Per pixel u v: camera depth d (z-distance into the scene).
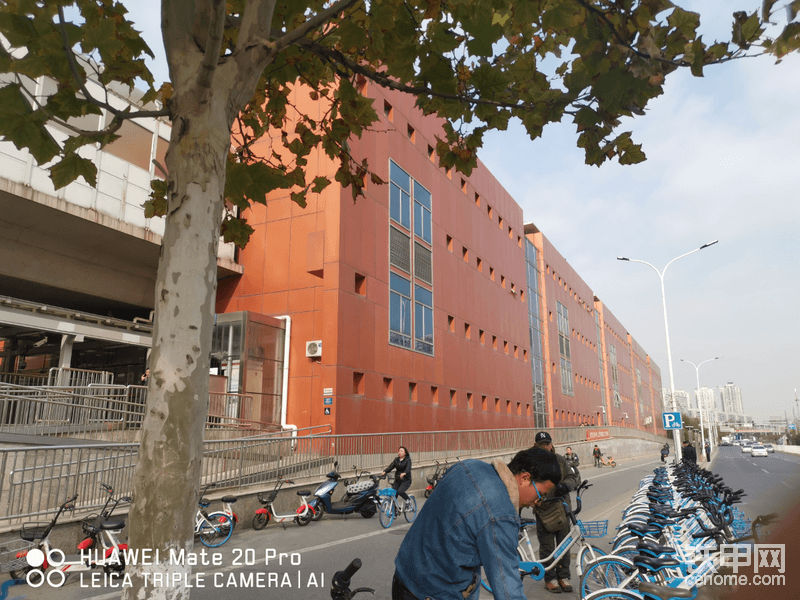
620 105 3.80
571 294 59.72
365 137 23.48
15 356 23.42
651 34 3.41
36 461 7.85
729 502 7.16
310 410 20.09
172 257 2.77
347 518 12.06
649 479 10.78
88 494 8.54
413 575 2.44
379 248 23.39
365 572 7.11
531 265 46.69
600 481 23.22
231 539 9.48
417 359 25.05
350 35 4.18
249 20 3.19
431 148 29.56
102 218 18.36
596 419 62.19
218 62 3.09
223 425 16.89
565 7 3.46
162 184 5.38
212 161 2.92
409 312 25.06
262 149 22.47
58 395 13.34
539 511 6.04
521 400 37.97
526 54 4.43
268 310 22.08
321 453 14.20
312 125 5.56
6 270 18.12
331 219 21.20
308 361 20.73
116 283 21.28
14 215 17.50
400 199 25.73
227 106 3.04
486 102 4.45
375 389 21.66
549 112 4.36
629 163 4.18
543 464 2.57
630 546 5.02
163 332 2.69
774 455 64.38
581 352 59.94
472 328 31.56
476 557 2.36
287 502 11.81
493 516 2.31
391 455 17.58
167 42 3.10
